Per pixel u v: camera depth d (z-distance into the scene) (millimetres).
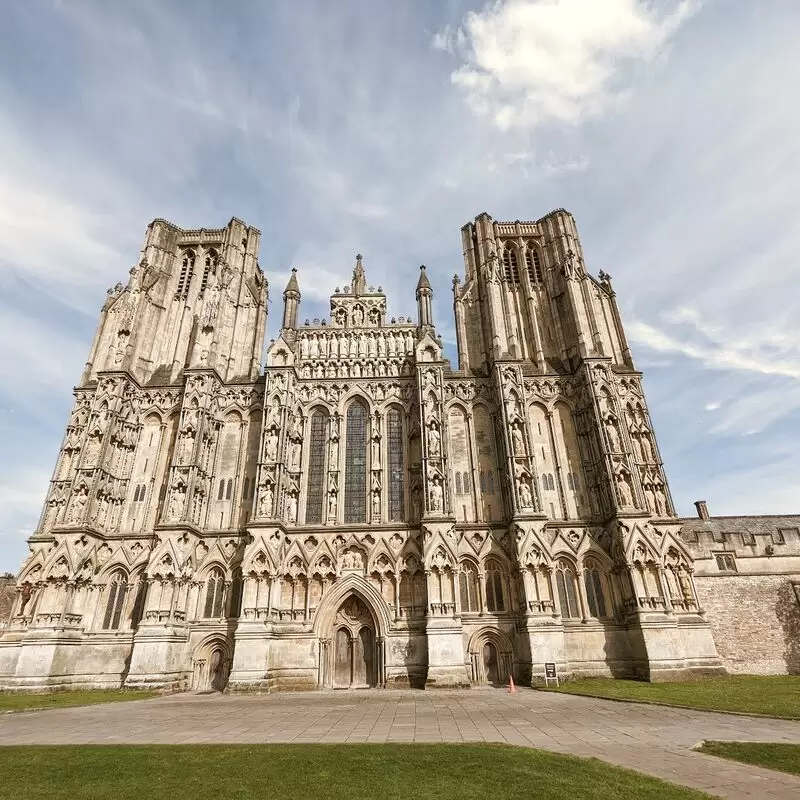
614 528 46562
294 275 62188
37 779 14328
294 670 43156
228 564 47250
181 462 49500
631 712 25672
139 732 22438
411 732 21188
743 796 12180
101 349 58344
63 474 50062
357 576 46500
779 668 48844
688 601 44281
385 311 63031
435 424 50469
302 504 50750
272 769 14859
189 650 44281
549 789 12484
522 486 48219
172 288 63969
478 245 65125
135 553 48031
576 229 64562
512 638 44469
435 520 46094
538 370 57406
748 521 67062
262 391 56219
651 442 51312
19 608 44312
